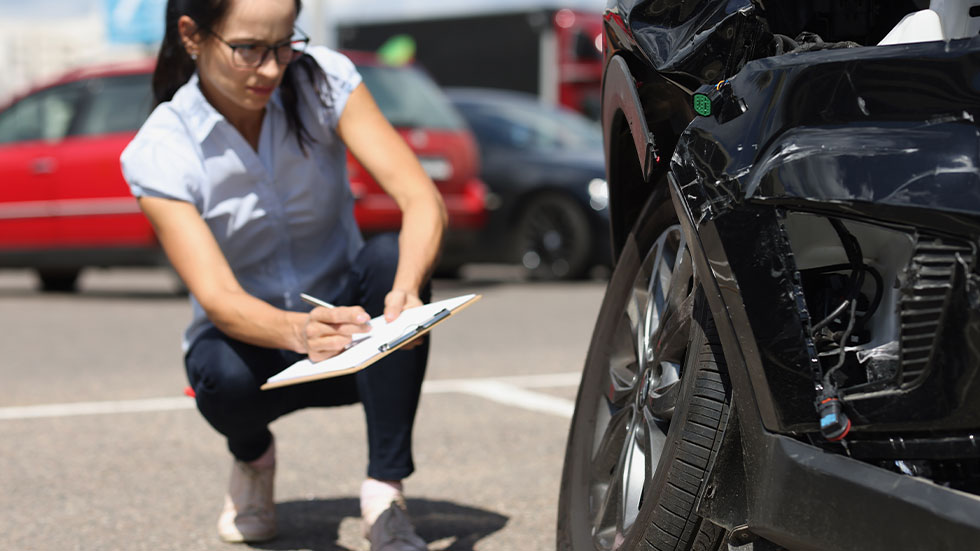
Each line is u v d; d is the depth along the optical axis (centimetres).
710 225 170
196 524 303
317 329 224
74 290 978
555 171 969
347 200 281
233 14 243
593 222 953
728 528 176
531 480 342
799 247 169
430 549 277
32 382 525
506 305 796
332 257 276
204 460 374
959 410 153
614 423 218
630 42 199
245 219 264
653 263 212
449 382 504
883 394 158
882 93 158
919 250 154
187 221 253
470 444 389
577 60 1608
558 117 1040
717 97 175
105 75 848
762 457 166
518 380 509
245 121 262
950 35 184
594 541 213
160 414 449
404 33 1717
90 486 343
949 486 155
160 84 265
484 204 909
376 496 261
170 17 256
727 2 188
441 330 671
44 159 850
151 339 659
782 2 209
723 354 175
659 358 198
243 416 262
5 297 939
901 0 211
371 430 261
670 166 181
